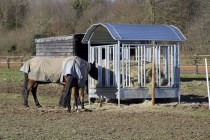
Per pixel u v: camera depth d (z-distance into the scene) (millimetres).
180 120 13898
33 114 15039
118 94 16797
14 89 23609
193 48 40969
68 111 15562
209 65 35469
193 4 42812
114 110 16031
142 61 17469
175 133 11820
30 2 61469
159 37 16984
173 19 40719
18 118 14164
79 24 57062
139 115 14812
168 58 17562
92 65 17297
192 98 19828
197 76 31094
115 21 46156
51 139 10922
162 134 11664
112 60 18406
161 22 39219
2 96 21047
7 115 14758
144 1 39750
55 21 56312
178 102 17844
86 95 20719
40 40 28047
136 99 18453
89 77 18062
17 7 59344
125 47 17297
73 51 23438
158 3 38062
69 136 11289
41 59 16469
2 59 45938
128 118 14211
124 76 17156
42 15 56594
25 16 59500
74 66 15602
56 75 15961
